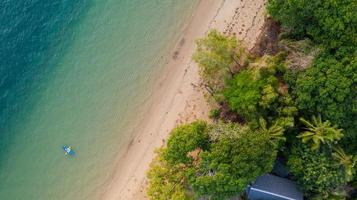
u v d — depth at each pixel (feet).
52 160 140.36
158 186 113.50
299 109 109.19
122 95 138.41
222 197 109.70
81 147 139.33
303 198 117.29
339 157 108.37
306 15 107.24
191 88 133.18
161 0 137.59
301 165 110.63
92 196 138.62
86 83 140.05
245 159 105.29
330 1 103.19
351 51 104.58
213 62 112.68
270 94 108.47
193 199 112.68
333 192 111.86
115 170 138.00
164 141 134.62
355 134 109.29
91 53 140.36
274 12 113.09
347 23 103.65
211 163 106.63
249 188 117.80
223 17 132.77
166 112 135.13
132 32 138.82
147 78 137.28
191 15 135.44
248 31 129.80
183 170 113.50
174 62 135.64
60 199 139.54
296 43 110.32
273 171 120.98
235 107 114.93
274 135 109.19
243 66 118.93
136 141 137.08
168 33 136.67
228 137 108.88
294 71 108.37
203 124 115.14
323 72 104.27
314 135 107.14
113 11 140.15
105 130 138.62
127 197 136.46
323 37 107.86
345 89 101.04
